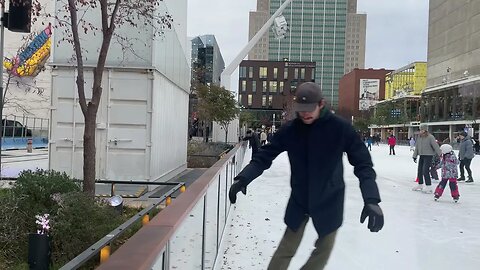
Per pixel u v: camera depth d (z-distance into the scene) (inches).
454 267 200.5
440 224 293.6
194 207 118.1
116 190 404.5
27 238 210.7
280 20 1333.7
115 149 409.4
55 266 193.6
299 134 122.1
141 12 314.8
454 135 2536.9
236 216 301.1
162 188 434.9
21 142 1254.3
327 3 6171.3
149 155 410.3
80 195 227.1
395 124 3521.2
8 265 195.3
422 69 4050.2
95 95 275.4
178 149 570.6
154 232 82.0
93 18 400.2
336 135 118.2
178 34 558.6
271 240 236.7
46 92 1253.1
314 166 120.1
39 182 235.0
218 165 238.5
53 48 405.7
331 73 6318.9
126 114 409.7
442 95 2736.2
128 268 60.7
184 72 613.6
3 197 225.1
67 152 410.6
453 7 2861.7
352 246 229.5
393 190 461.7
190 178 539.2
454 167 390.3
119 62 406.3
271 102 4633.4
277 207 338.0
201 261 141.6
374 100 4862.2
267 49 6082.7
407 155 1200.8
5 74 730.2
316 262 123.5
